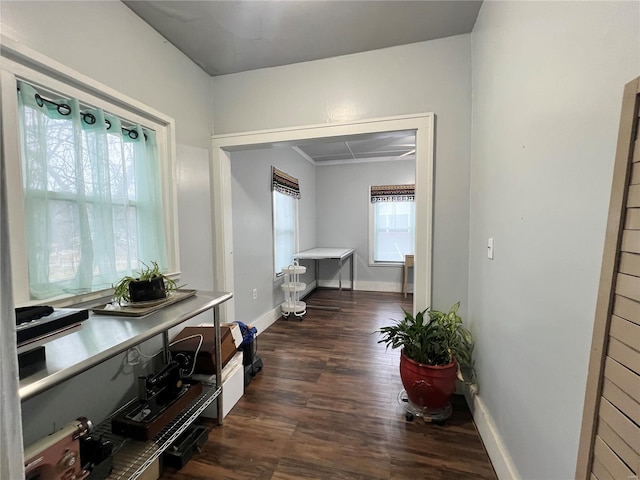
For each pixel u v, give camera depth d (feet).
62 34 4.18
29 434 3.71
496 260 4.65
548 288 3.06
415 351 5.71
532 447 3.39
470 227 6.31
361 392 6.64
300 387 6.86
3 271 1.70
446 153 6.44
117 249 5.03
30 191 3.74
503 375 4.30
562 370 2.80
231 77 7.70
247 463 4.64
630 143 1.90
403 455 4.77
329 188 17.99
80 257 4.29
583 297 2.49
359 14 5.55
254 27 5.89
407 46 6.54
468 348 6.06
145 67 5.67
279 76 7.36
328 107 7.07
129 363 5.18
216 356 5.55
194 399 5.11
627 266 1.94
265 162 11.34
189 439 4.87
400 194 16.87
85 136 4.50
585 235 2.47
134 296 4.35
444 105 6.39
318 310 13.33
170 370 4.76
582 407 2.49
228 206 8.14
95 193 4.58
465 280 6.50
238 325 7.16
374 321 11.73
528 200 3.52
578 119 2.56
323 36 6.22
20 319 2.63
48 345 3.01
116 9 5.06
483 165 5.37
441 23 5.86
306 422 5.62
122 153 5.04
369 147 14.46
